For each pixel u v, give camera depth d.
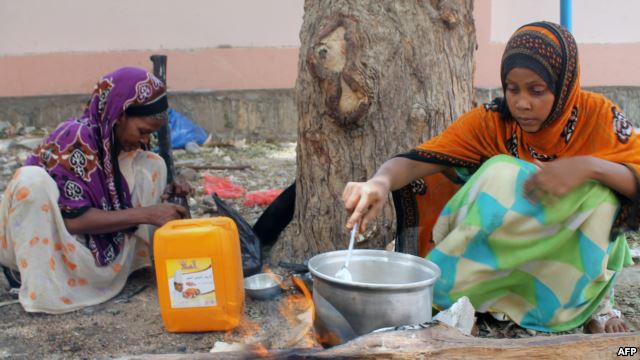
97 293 2.73
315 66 2.77
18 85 7.21
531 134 2.37
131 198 2.86
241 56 7.26
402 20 2.82
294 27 7.24
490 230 2.22
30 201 2.51
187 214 2.81
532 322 2.39
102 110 2.67
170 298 2.37
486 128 2.48
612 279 2.36
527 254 2.23
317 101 2.88
